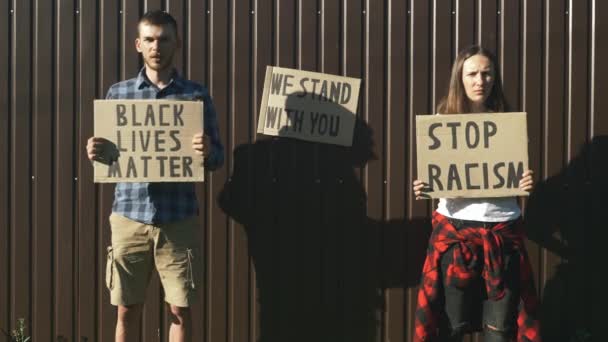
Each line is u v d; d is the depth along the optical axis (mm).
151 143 3928
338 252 4586
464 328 3777
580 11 4457
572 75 4473
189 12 4504
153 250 4070
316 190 4559
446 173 3879
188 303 4000
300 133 4516
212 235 4590
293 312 4613
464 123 3865
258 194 4566
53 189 4582
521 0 4465
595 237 4523
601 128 4480
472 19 4473
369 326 4609
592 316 4551
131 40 4535
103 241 4594
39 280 4605
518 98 4488
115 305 4418
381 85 4504
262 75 4520
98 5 4527
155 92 4043
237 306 4609
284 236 4578
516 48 4473
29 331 4621
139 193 3990
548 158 4500
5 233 4590
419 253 4566
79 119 4562
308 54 4508
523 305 3768
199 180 3932
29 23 4539
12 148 4566
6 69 4551
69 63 4547
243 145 4543
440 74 4488
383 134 4523
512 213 3822
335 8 4500
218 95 4523
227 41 4516
